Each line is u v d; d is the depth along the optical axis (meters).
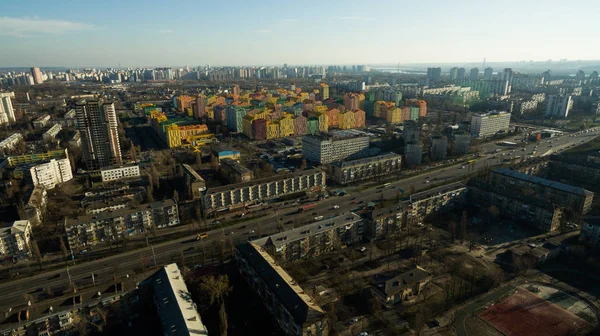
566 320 199.25
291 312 183.12
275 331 196.12
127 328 199.50
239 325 199.88
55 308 192.25
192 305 195.75
